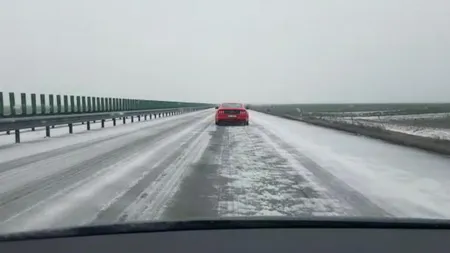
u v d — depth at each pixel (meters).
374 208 5.63
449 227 3.12
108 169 8.76
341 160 10.34
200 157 10.74
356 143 14.59
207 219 3.23
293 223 3.13
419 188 6.97
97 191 6.61
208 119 36.12
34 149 12.47
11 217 5.14
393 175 8.21
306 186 7.11
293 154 11.51
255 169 8.90
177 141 15.09
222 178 7.81
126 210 5.46
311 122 28.19
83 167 9.02
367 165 9.52
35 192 6.54
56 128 23.27
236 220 3.18
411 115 54.78
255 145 13.80
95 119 22.58
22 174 8.14
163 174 8.20
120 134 18.61
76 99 23.22
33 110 17.44
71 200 6.01
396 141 14.60
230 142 14.78
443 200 6.12
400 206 5.75
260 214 5.29
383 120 39.38
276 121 31.78
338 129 21.77
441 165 9.48
